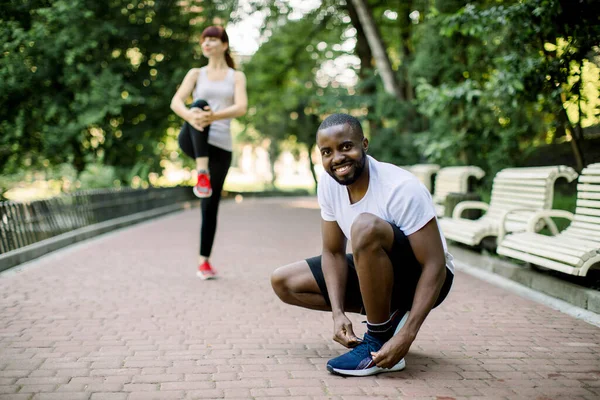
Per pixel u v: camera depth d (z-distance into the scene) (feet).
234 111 18.49
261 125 96.43
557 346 12.22
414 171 35.24
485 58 31.60
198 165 18.24
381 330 10.30
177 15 50.75
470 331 13.35
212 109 19.03
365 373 10.28
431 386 9.90
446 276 10.66
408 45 56.39
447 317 14.58
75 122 44.47
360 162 9.87
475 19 22.79
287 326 13.89
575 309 15.07
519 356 11.55
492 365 11.01
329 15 66.13
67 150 44.42
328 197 10.63
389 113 52.13
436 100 29.81
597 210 16.67
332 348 12.17
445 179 29.58
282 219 44.14
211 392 9.61
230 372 10.61
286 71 73.41
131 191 39.99
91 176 42.60
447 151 35.55
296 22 65.98
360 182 10.16
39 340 12.44
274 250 26.63
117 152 50.44
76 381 10.06
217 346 12.22
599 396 9.50
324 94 59.77
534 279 17.38
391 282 9.86
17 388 9.70
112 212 35.83
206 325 13.88
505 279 19.12
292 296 11.47
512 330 13.43
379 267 9.68
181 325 13.84
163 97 50.39
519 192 21.38
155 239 30.22
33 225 24.43
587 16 20.12
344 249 11.19
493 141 32.89
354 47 68.85
